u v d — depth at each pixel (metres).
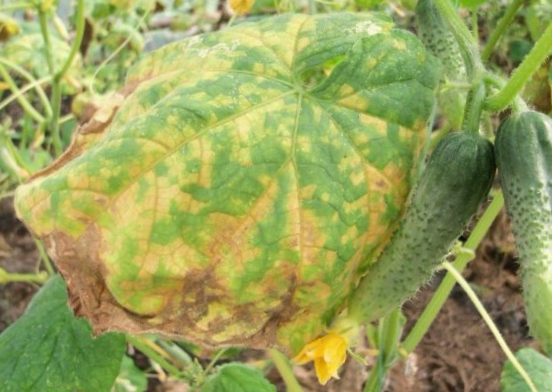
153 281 0.42
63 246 0.43
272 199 0.41
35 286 1.16
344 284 0.44
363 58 0.43
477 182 0.43
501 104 0.44
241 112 0.42
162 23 1.28
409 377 1.06
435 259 0.45
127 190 0.41
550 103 0.67
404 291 0.45
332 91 0.43
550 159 0.43
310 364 1.05
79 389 0.60
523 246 0.43
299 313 0.44
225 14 1.21
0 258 1.20
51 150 1.24
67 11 1.29
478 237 0.70
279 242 0.42
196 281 0.42
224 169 0.41
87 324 0.61
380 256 0.46
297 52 0.44
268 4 0.87
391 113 0.43
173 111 0.41
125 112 0.45
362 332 0.91
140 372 0.95
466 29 0.45
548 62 0.65
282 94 0.43
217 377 0.71
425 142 0.45
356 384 0.93
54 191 0.42
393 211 0.44
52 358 0.60
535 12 0.74
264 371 0.97
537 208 0.42
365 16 0.47
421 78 0.44
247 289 0.42
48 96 1.26
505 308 1.14
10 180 1.11
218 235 0.42
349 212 0.42
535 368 0.75
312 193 0.42
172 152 0.41
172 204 0.41
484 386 1.06
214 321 0.43
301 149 0.42
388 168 0.43
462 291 1.16
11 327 0.64
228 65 0.44
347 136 0.42
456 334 1.12
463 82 0.51
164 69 0.46
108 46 1.09
